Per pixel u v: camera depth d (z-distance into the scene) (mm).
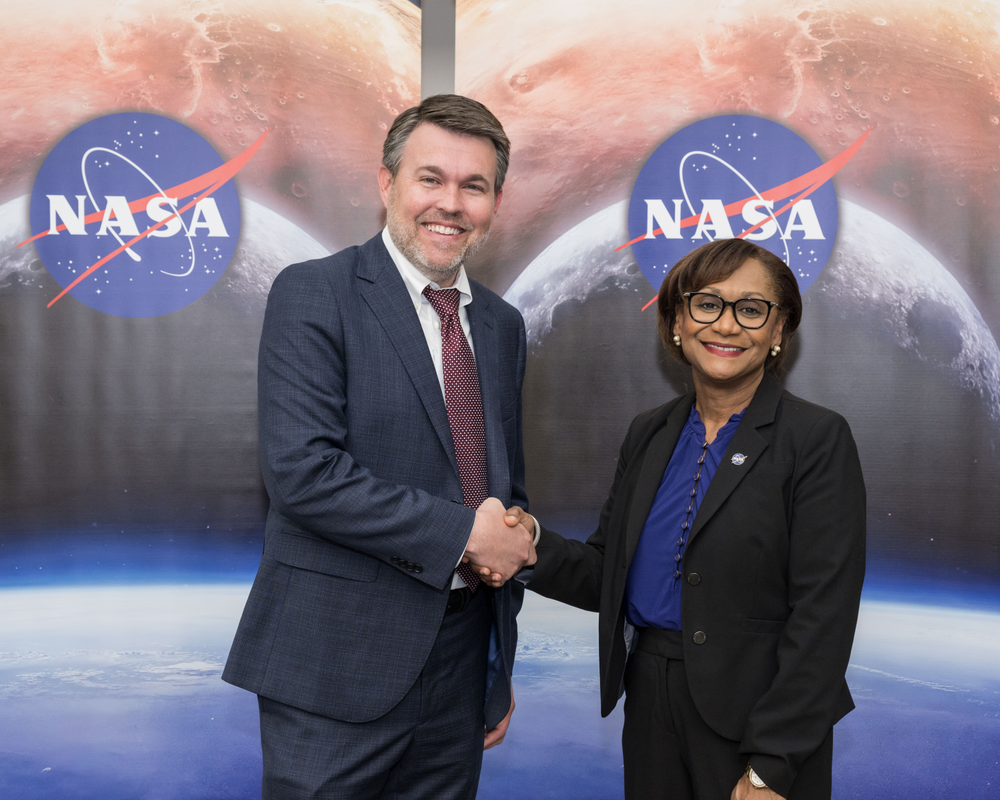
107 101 2119
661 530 1436
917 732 2172
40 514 2137
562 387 2215
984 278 2164
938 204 2156
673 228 2189
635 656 1479
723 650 1323
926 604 2174
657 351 2195
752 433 1380
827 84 2156
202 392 2166
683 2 2162
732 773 1313
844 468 1325
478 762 1539
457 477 1396
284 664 1326
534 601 2223
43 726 2143
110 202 2133
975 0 2145
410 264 1470
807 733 1233
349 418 1345
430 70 2195
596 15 2168
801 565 1309
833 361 2180
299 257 2180
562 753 2213
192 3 2121
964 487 2164
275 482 1298
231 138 2146
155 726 2164
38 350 2131
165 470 2164
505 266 2203
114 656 2156
